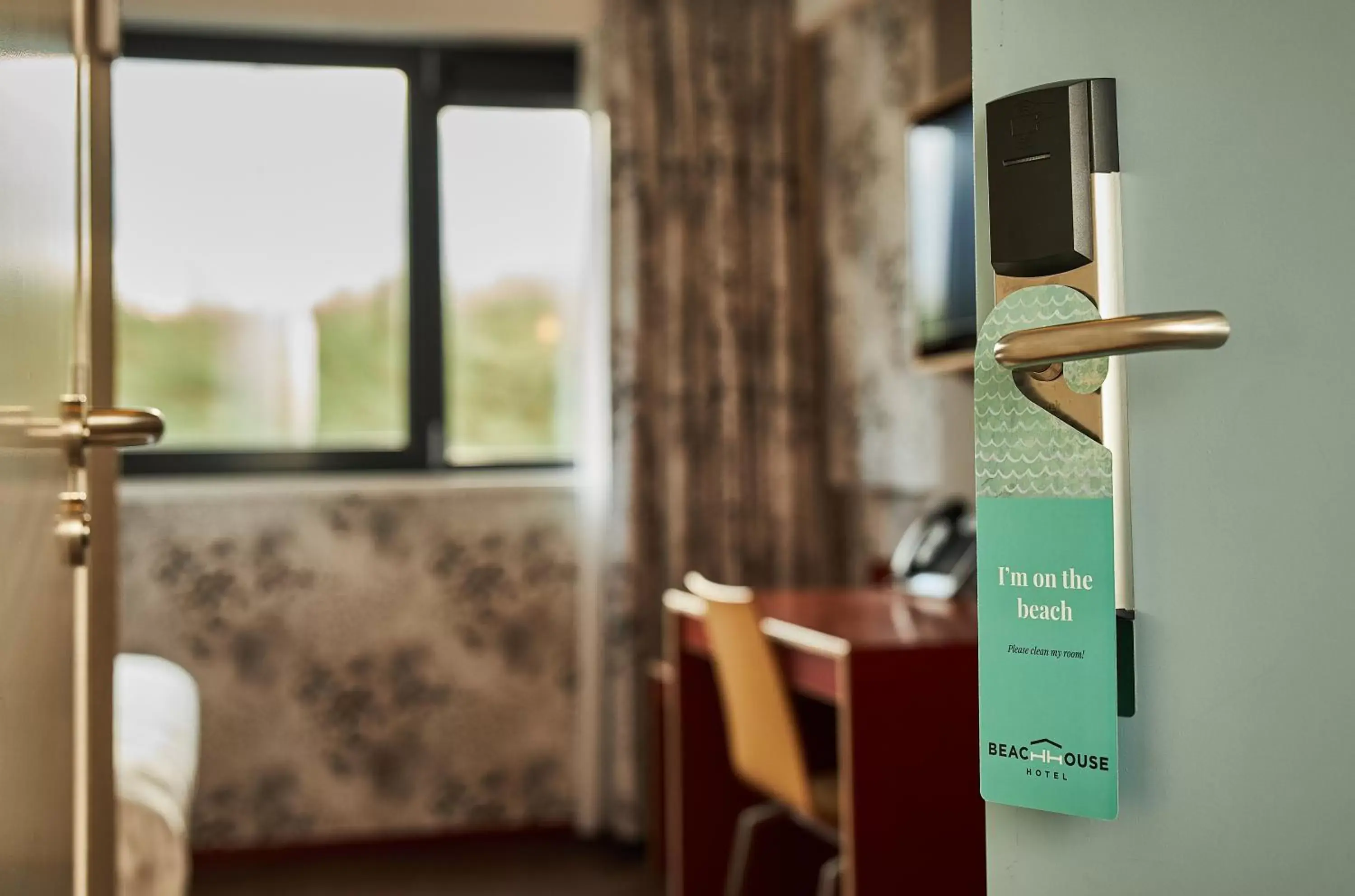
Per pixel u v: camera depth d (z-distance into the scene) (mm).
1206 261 827
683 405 3705
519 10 3770
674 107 3756
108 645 1375
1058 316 868
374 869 3549
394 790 3732
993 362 893
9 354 814
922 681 2221
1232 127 817
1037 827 904
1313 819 792
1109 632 833
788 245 3803
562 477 3930
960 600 2789
